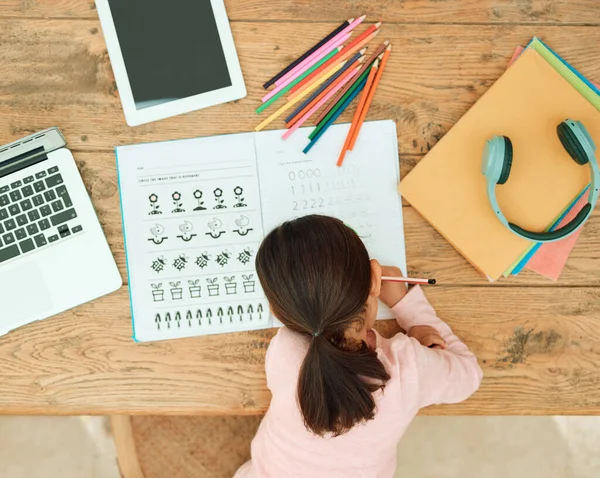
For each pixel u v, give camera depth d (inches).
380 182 31.7
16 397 31.5
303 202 31.8
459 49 31.5
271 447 31.0
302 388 25.0
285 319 25.5
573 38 31.4
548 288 31.5
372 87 31.2
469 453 48.1
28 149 30.8
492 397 31.5
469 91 31.5
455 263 31.6
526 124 30.8
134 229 31.7
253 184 31.8
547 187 30.6
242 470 37.6
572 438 48.3
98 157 31.8
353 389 24.4
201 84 31.5
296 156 31.7
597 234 31.3
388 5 31.4
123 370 31.6
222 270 31.9
